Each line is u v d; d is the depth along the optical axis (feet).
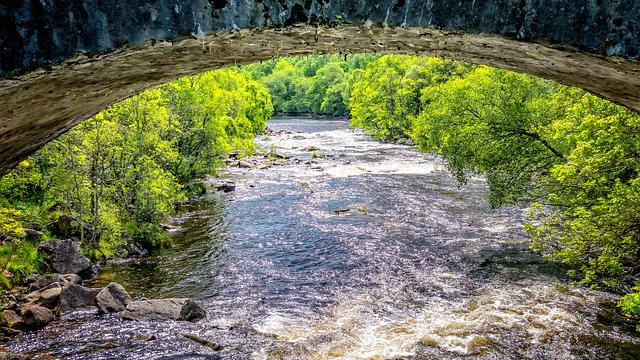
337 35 11.28
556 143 55.11
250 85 177.99
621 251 36.06
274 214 80.48
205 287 51.65
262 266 57.41
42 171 67.10
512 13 10.41
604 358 35.32
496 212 77.56
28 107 11.98
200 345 38.81
